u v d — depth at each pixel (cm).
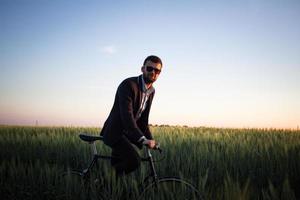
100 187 475
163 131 1363
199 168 701
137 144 493
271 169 688
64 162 855
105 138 488
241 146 863
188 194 420
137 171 560
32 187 514
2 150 938
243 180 636
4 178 549
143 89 469
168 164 738
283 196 471
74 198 484
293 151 768
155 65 455
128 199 448
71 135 1292
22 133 1530
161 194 414
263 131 1590
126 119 446
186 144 939
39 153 920
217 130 1675
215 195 492
